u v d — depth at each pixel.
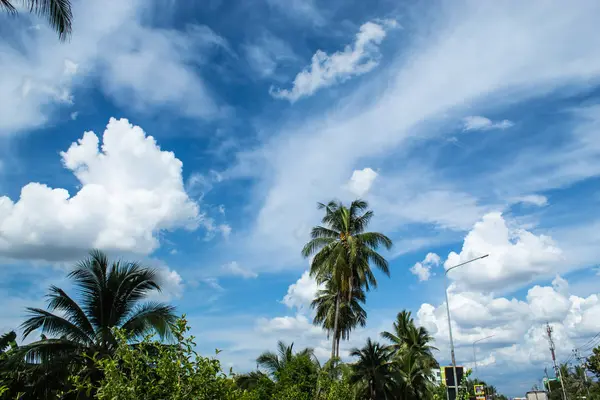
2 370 16.11
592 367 77.44
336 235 38.97
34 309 18.88
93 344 19.95
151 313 19.88
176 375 8.83
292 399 27.12
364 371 41.94
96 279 21.05
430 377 47.06
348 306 42.09
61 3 11.69
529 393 72.25
